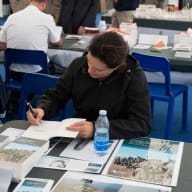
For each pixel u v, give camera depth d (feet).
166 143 5.07
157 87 10.47
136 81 5.59
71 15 14.84
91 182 3.95
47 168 4.26
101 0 29.22
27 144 4.54
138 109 5.45
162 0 17.71
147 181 4.00
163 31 14.67
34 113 5.61
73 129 5.07
